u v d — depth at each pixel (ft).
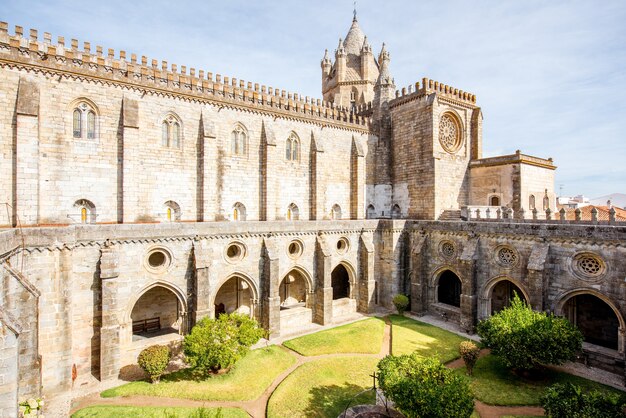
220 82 128.67
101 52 105.91
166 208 116.78
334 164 158.30
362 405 66.59
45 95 95.76
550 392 60.85
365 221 135.85
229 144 129.39
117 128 106.83
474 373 85.71
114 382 78.23
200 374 83.05
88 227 79.92
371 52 199.72
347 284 157.48
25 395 64.54
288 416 68.28
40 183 95.09
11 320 47.75
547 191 155.22
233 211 132.16
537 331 78.33
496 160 149.28
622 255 83.15
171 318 109.91
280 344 102.99
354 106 187.93
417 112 152.66
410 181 156.56
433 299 131.23
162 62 116.06
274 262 107.45
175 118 118.52
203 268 93.25
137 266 87.20
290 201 145.48
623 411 54.90
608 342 100.58
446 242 126.62
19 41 91.66
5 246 61.46
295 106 145.59
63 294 74.23
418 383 58.18
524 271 102.17
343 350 98.63
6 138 90.43
